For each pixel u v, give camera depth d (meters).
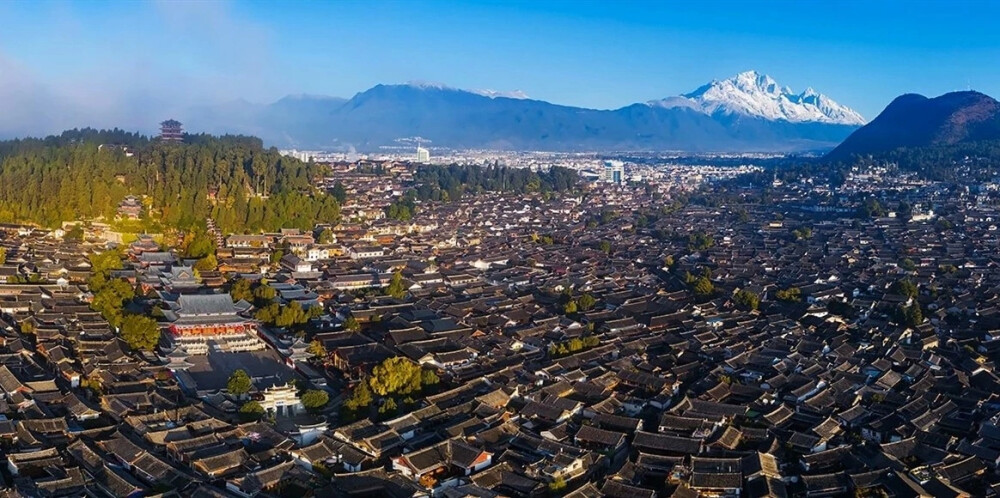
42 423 119.12
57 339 163.12
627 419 131.00
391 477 108.88
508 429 127.25
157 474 107.19
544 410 133.88
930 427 129.50
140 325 166.38
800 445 121.81
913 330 188.75
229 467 110.06
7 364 144.12
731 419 132.88
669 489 108.25
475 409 133.62
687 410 134.50
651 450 120.12
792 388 147.25
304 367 161.50
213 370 161.50
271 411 135.88
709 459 113.62
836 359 164.38
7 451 110.75
